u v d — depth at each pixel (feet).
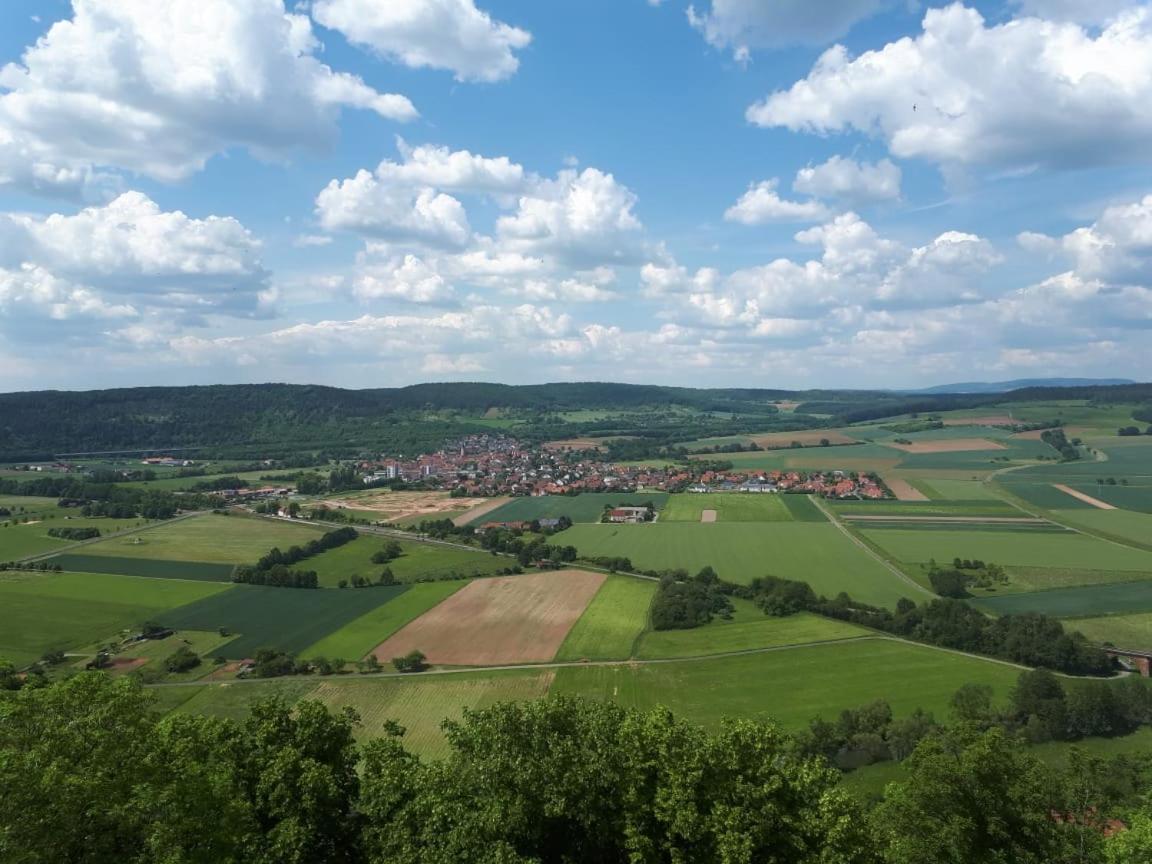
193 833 107.45
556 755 128.57
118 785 106.93
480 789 125.39
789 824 120.78
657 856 120.26
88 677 123.44
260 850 116.57
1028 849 132.46
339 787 133.90
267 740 136.67
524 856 120.16
